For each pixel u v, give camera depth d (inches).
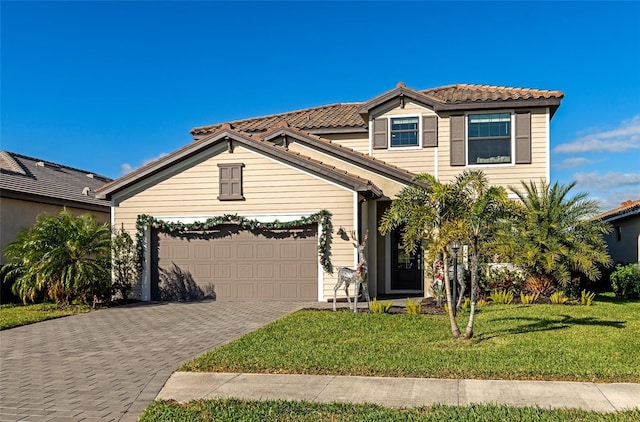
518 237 605.6
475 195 403.2
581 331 430.0
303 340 408.2
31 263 641.6
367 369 323.9
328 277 655.1
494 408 253.6
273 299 673.6
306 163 656.4
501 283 635.5
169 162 679.7
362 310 571.8
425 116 762.2
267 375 321.4
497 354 353.1
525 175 733.3
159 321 531.8
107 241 658.8
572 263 620.1
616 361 334.3
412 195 410.9
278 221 664.4
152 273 697.0
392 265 771.4
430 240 404.8
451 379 304.8
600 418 239.6
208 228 681.0
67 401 282.2
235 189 674.8
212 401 273.9
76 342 436.5
